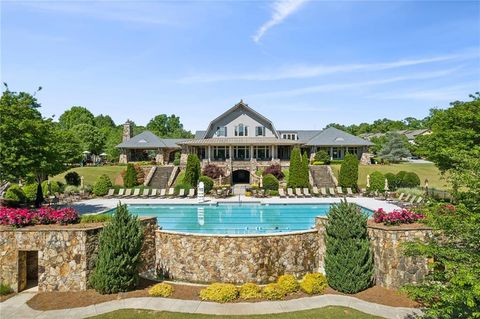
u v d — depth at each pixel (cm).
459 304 766
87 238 1166
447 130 2048
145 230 1374
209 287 1125
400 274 1153
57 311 1002
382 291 1143
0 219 1223
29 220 1225
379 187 3152
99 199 2998
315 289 1139
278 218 2252
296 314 977
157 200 2931
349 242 1158
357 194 3253
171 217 2284
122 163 5450
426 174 4297
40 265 1164
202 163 4353
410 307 1020
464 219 754
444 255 805
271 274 1304
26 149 1761
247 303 1062
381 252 1190
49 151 1891
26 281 1216
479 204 761
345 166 3388
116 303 1050
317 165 4250
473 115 1898
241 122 4647
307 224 2047
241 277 1286
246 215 2359
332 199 2953
